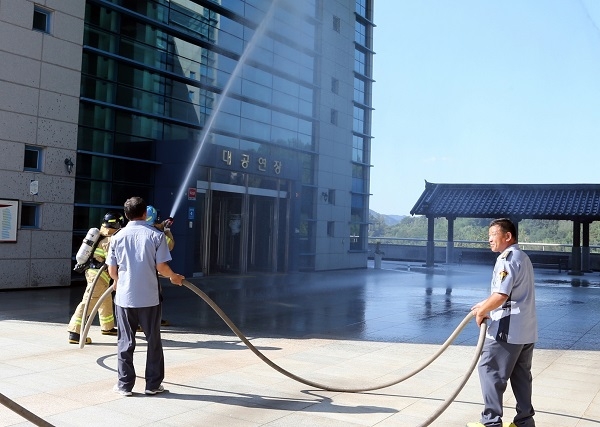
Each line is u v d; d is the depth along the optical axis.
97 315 10.33
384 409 5.14
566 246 32.12
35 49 13.96
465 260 32.25
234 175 19.31
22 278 13.77
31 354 6.97
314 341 8.39
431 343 8.43
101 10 15.93
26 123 13.77
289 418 4.80
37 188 14.01
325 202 24.66
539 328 10.22
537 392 5.91
